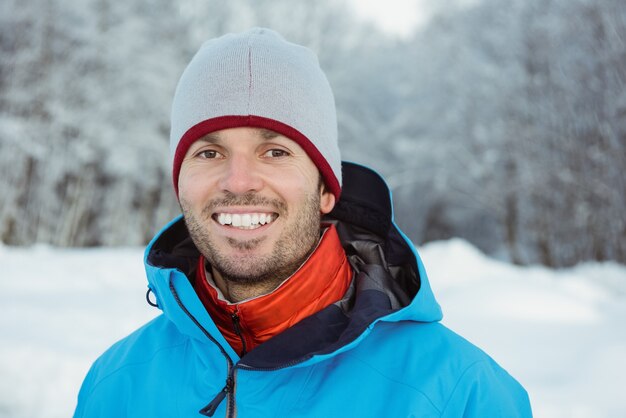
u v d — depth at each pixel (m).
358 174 1.49
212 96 1.26
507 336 5.71
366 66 29.27
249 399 1.13
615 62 18.27
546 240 21.50
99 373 1.42
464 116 23.59
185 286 1.21
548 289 7.33
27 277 8.94
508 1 22.00
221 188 1.23
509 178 21.98
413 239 28.62
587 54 19.50
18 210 23.36
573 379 4.20
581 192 19.14
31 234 24.31
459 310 6.83
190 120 1.29
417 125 26.89
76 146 23.08
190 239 1.52
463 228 29.88
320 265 1.25
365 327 1.10
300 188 1.26
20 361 4.07
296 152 1.28
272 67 1.28
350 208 1.49
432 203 27.98
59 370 4.04
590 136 19.64
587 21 19.09
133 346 1.43
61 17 22.33
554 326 6.17
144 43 23.91
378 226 1.45
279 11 26.84
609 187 18.11
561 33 19.98
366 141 28.12
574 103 19.95
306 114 1.29
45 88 22.03
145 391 1.30
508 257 27.72
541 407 3.60
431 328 1.23
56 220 26.02
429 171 25.34
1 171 21.91
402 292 1.35
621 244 18.19
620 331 5.89
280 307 1.21
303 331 1.16
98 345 4.95
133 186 27.22
